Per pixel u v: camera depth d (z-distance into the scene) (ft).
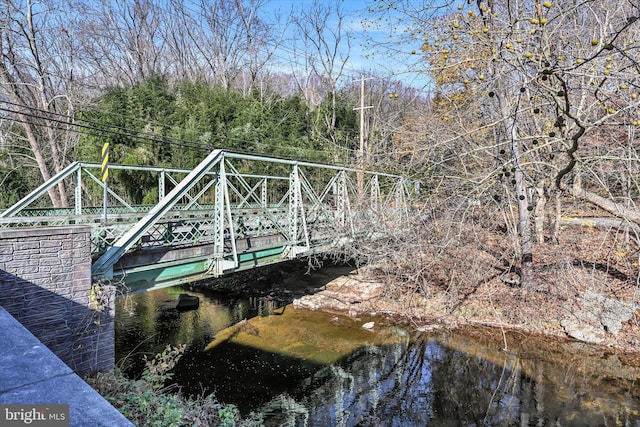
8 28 60.59
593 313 36.37
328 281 53.11
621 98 16.87
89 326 20.35
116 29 100.07
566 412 24.70
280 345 35.40
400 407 26.03
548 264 42.98
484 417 24.57
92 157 65.46
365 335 37.70
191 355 33.14
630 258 39.73
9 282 17.90
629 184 22.94
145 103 72.23
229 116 79.41
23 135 71.51
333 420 24.61
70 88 76.95
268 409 25.79
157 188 66.08
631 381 28.37
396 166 34.04
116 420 5.08
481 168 29.09
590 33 23.21
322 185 74.95
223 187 28.37
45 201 73.77
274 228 36.58
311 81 129.59
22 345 7.30
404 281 45.85
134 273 23.79
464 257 42.73
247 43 118.32
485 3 26.89
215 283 54.34
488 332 37.50
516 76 22.95
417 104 57.98
